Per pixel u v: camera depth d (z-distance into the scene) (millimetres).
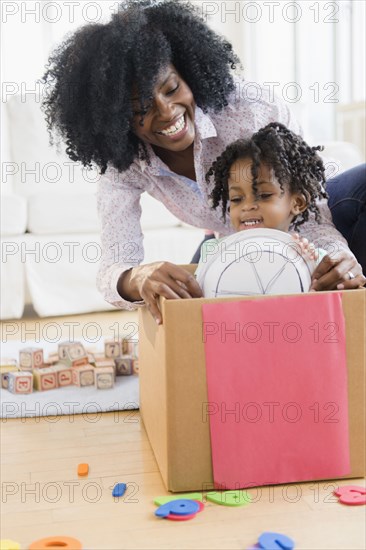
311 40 3924
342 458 1161
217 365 1115
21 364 1880
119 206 1546
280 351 1133
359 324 1157
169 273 1174
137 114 1348
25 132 3301
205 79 1402
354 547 938
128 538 984
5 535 1004
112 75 1282
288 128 1511
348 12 3678
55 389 1784
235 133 1503
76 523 1036
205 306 1106
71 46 1368
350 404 1163
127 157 1429
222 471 1128
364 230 1632
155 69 1280
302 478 1156
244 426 1129
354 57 3629
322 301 1140
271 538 953
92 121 1379
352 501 1068
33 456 1320
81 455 1320
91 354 1996
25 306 3246
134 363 1909
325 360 1146
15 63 4105
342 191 1673
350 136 3549
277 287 1209
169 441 1118
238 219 1381
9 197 2916
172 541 972
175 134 1367
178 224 3129
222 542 965
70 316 2938
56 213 2943
